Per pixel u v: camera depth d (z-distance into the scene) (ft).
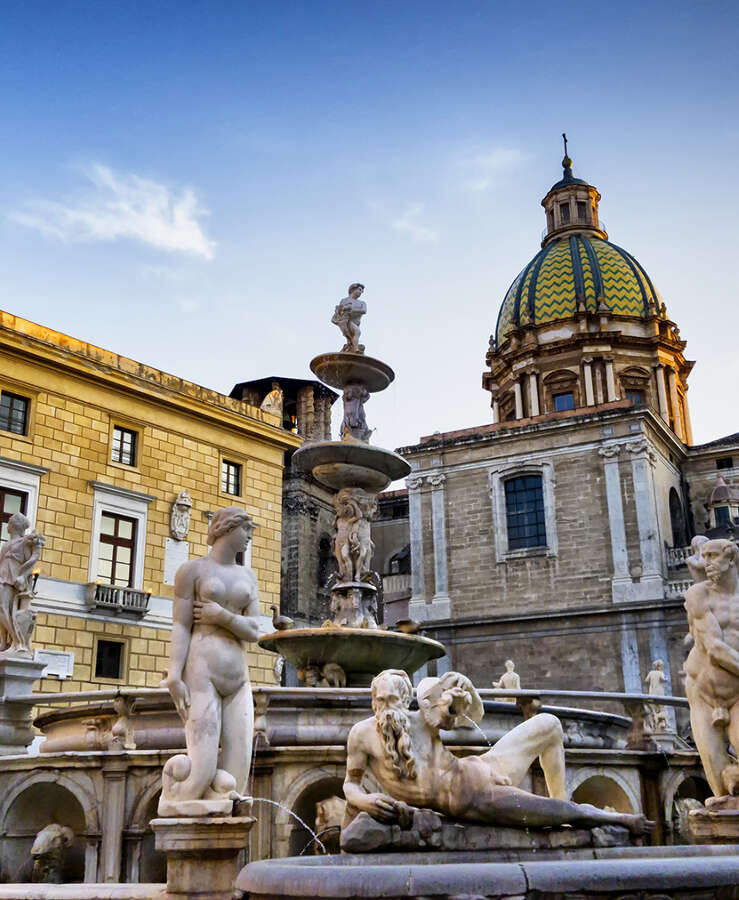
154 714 34.53
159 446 120.16
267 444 134.21
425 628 151.33
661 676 98.73
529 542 150.51
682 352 193.36
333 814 29.43
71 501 108.58
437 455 160.15
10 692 41.57
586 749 34.91
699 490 164.45
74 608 105.50
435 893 13.61
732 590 27.20
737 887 14.16
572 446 149.59
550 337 189.78
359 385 49.06
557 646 141.59
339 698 34.47
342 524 46.78
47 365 109.19
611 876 13.80
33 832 33.76
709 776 26.78
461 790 18.93
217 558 23.57
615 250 200.23
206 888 20.53
